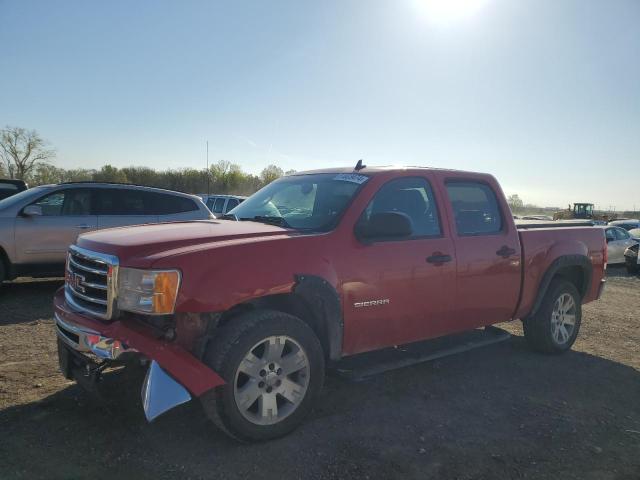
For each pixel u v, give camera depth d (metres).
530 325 5.67
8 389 4.22
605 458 3.46
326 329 3.78
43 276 8.66
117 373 3.82
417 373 5.00
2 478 2.92
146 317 3.30
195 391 3.02
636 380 5.09
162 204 9.71
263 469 3.12
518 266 5.19
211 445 3.39
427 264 4.35
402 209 4.41
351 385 4.61
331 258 3.78
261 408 3.40
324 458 3.29
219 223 4.21
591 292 6.21
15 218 8.31
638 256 15.54
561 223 6.16
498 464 3.32
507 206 5.27
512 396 4.50
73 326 3.40
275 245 3.55
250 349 3.30
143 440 3.43
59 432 3.50
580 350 6.12
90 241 3.58
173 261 3.15
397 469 3.20
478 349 5.93
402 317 4.24
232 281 3.28
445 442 3.59
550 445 3.61
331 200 4.24
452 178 4.89
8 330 6.06
